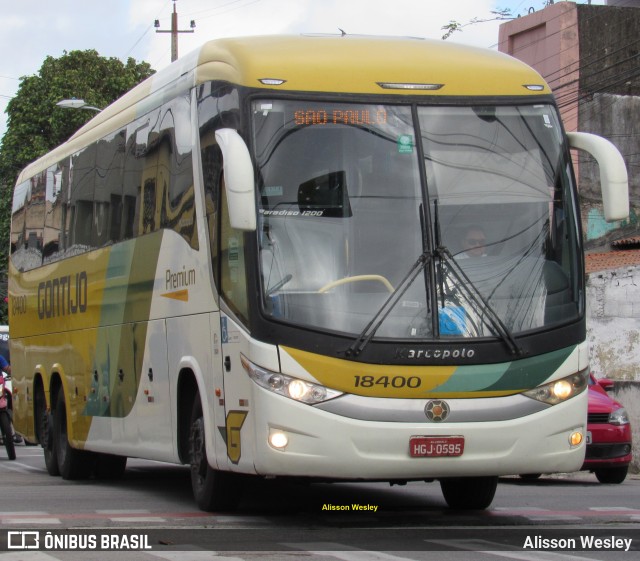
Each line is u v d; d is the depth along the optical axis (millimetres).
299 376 9383
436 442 9453
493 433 9578
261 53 10422
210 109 10914
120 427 14016
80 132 16797
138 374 13266
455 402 9539
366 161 9977
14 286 20016
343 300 9570
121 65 52688
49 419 17375
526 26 40531
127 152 14023
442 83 10398
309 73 10211
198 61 11594
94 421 15094
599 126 39375
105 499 13102
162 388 12367
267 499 12906
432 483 15414
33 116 50562
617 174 10430
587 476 18703
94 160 15516
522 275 9938
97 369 14945
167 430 12234
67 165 16969
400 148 10062
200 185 11125
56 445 17000
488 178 10148
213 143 10758
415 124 10156
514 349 9695
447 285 9711
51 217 17656
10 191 50594
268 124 9953
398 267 9711
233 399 10070
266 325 9523
